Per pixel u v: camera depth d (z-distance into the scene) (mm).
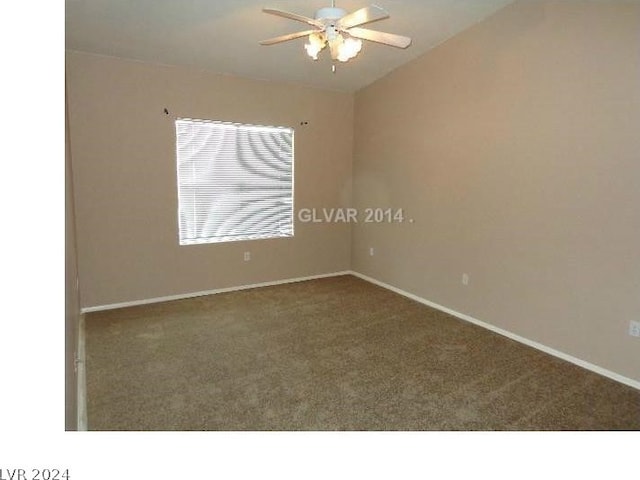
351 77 4703
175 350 3104
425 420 2199
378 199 4996
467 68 3645
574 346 2947
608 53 2607
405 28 3596
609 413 2275
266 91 4660
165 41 3510
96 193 3883
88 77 3713
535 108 3088
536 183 3127
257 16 3146
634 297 2586
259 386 2568
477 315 3732
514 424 2164
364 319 3832
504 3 3211
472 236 3730
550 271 3078
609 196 2668
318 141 5129
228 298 4457
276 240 5020
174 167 4227
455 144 3838
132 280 4172
